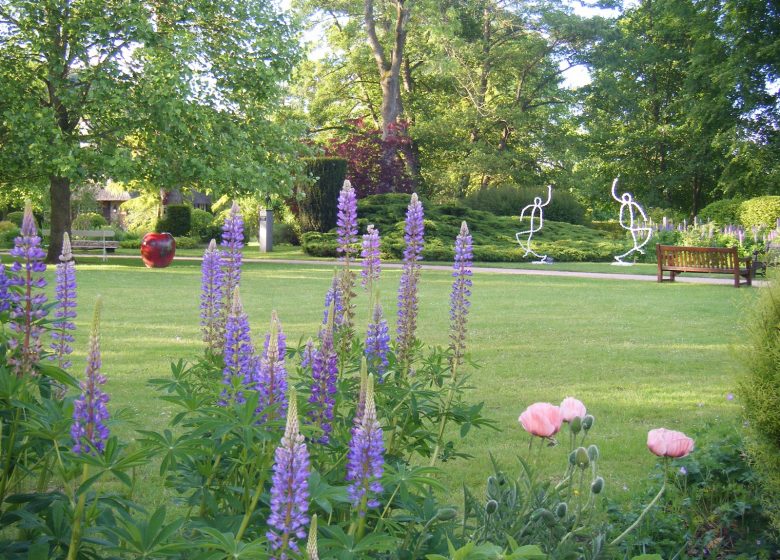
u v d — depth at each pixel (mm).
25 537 2451
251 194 27000
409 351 3914
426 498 2361
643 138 46094
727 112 40906
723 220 34875
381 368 3328
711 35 41312
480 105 46250
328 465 2854
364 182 40375
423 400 3258
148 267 24484
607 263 29344
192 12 25656
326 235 32969
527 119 44750
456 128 45594
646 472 5152
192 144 25094
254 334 10719
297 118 43094
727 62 39125
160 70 23359
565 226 36969
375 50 40719
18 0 23453
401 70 48312
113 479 4754
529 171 46344
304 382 2785
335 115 47875
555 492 2594
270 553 1789
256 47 26766
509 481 2768
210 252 4074
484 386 7777
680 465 4250
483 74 46531
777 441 3469
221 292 4074
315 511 2346
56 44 24516
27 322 2523
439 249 30078
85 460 1927
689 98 42281
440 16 39250
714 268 20172
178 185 27078
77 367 8047
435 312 13711
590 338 11055
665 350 10078
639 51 45844
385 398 3180
